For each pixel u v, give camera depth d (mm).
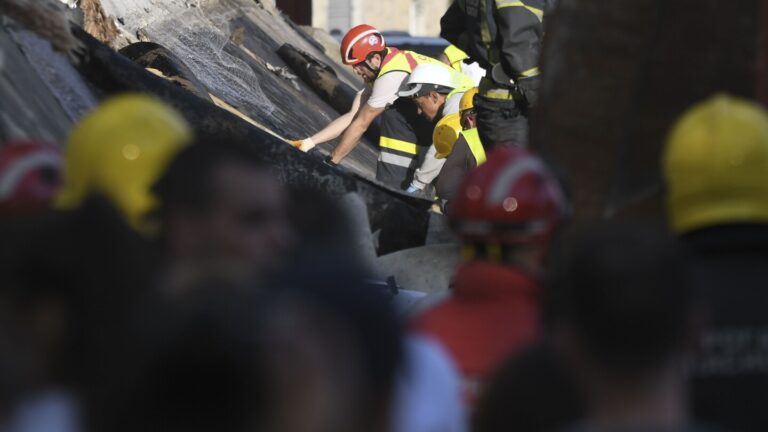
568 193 7477
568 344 5312
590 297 5234
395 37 44500
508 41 16500
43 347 5441
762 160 6773
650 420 5109
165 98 11492
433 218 12391
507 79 16812
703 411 6207
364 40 19016
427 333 6855
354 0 70938
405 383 5266
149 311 4434
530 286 6883
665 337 5207
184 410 4184
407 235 12297
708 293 6348
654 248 5328
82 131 7348
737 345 6273
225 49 21641
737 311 6309
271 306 4293
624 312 5176
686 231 6809
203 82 19484
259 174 5902
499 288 6863
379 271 11391
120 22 19438
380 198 12234
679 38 8945
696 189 6797
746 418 6203
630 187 9172
